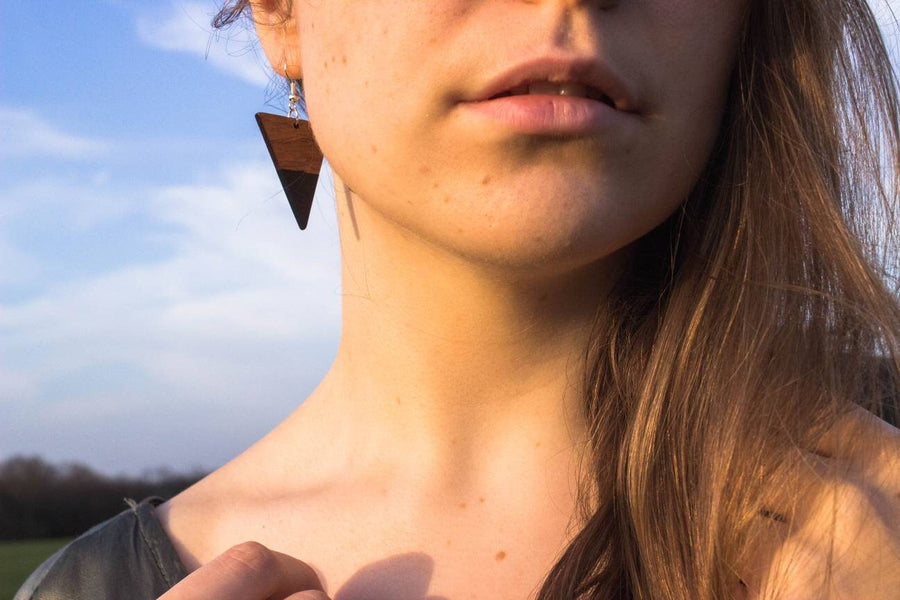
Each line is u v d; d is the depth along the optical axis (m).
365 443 0.45
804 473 0.37
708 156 0.40
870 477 0.37
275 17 0.48
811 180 0.41
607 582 0.38
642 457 0.39
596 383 0.42
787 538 0.36
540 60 0.35
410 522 0.42
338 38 0.40
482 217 0.36
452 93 0.36
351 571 0.41
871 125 0.43
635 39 0.36
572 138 0.36
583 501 0.41
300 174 0.51
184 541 0.45
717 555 0.37
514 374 0.42
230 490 0.47
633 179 0.37
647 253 0.43
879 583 0.34
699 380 0.40
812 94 0.42
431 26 0.37
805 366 0.39
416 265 0.42
